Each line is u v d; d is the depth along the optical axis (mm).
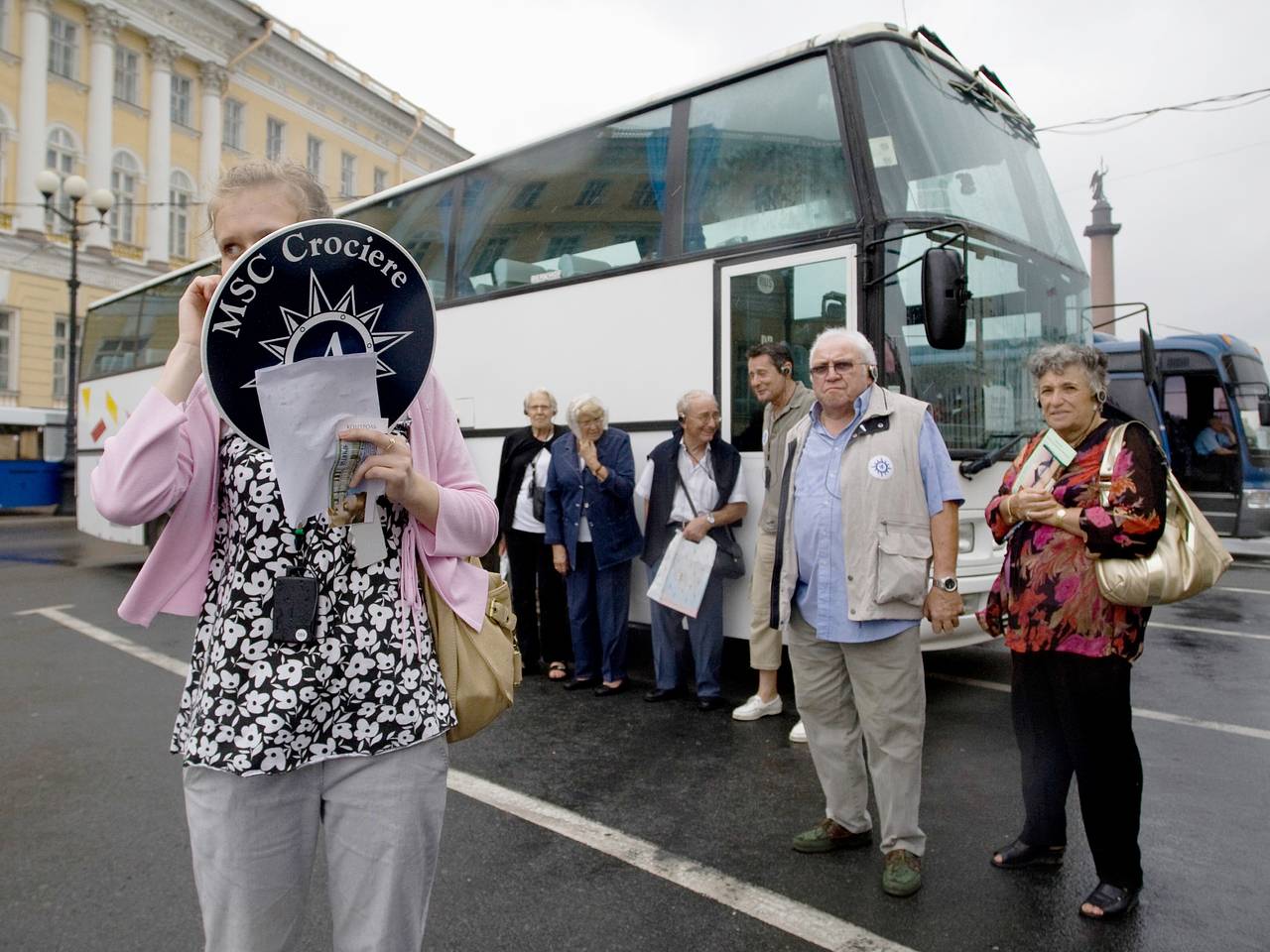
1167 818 3445
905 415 2949
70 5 24125
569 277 6047
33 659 6207
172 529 1436
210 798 1393
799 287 4824
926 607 2965
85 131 24531
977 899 2805
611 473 5160
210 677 1404
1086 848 3191
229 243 1459
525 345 6301
